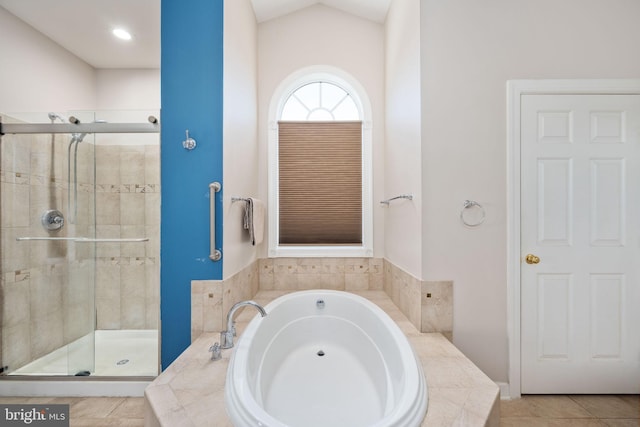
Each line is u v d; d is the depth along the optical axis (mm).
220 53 1775
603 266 1766
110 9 2174
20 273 2014
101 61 2805
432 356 1426
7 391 1788
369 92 2691
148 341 2289
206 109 1772
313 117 2793
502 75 1759
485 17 1752
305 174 2725
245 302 1588
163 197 1766
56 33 2414
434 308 1741
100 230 2238
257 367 1505
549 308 1770
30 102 2334
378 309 1863
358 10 2617
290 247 2709
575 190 1768
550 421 1553
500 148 1759
